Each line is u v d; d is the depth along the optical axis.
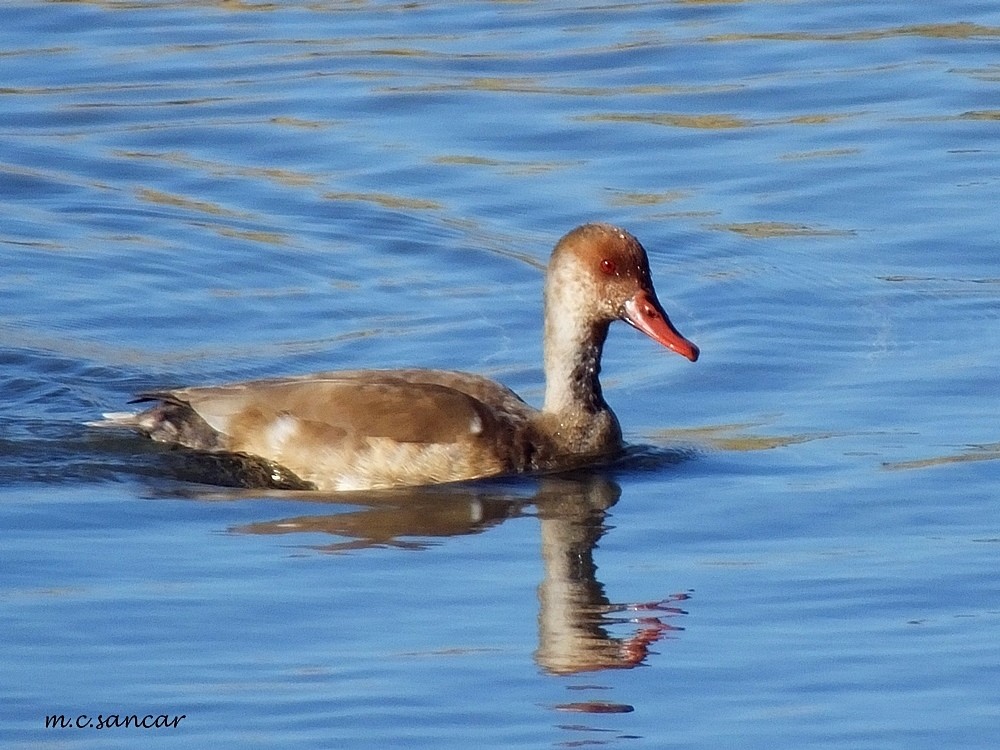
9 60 23.55
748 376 15.66
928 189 19.61
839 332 16.56
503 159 20.66
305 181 20.22
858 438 14.20
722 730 9.77
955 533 12.42
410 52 23.84
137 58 23.69
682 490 13.35
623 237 14.02
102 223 19.30
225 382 15.72
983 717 9.84
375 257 18.52
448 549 12.24
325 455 13.56
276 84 22.84
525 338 16.70
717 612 11.26
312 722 9.80
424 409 13.70
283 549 12.18
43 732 9.69
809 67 23.17
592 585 11.67
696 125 21.50
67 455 13.83
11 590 11.41
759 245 18.44
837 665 10.53
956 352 15.92
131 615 11.07
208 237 18.92
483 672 10.43
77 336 16.64
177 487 13.34
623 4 25.69
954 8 25.28
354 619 11.09
